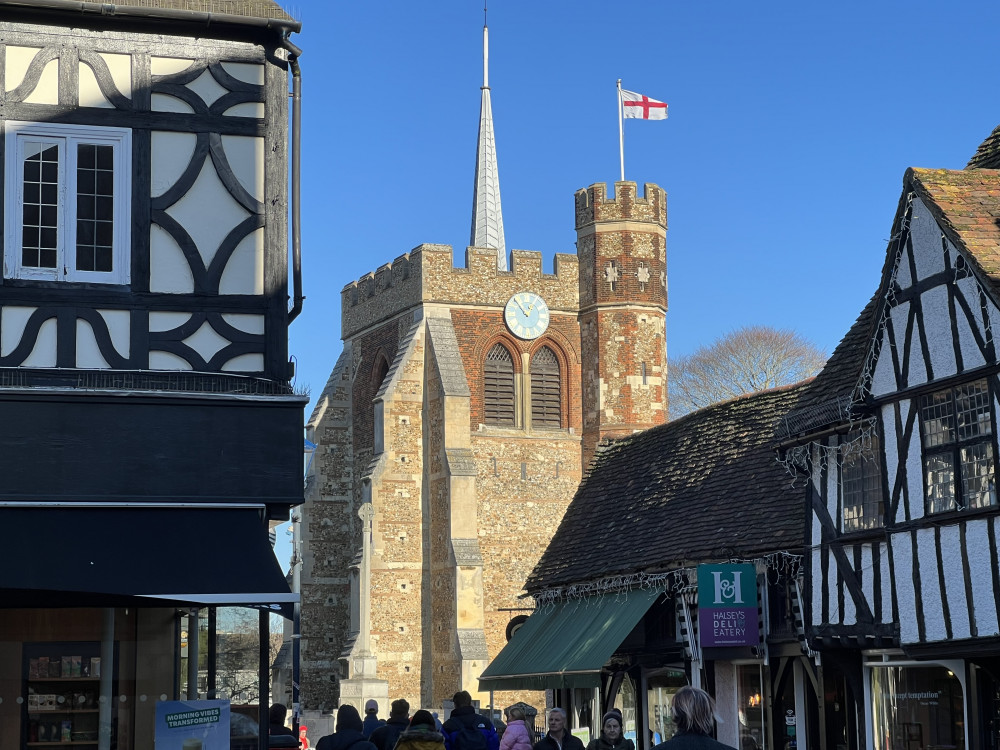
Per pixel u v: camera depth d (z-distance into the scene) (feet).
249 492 47.55
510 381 174.29
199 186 49.67
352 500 189.88
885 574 63.05
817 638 67.21
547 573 97.09
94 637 47.42
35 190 48.39
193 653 47.62
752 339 214.07
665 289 175.11
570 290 176.86
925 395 60.34
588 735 94.43
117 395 46.98
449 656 162.91
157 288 48.75
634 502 93.81
